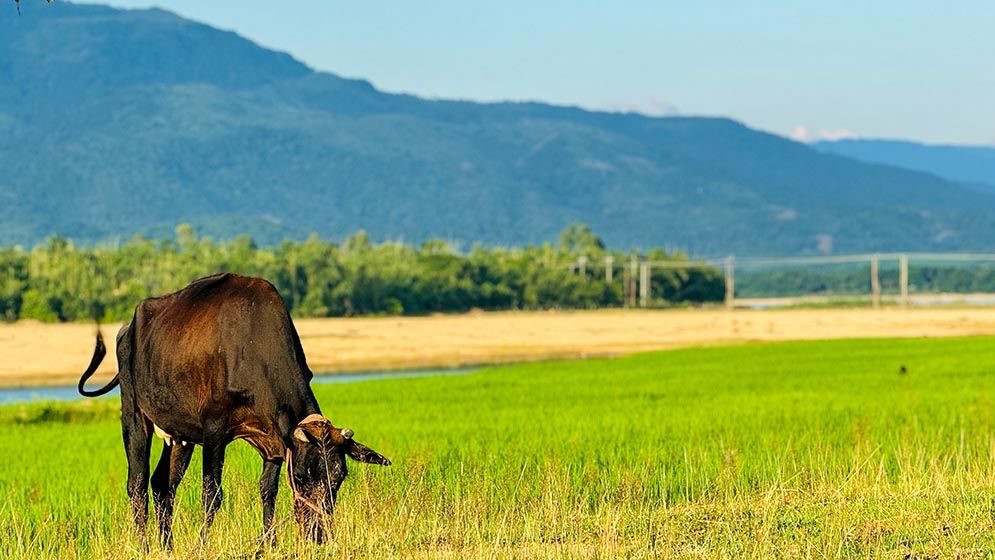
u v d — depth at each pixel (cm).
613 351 10762
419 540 1706
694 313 18450
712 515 1770
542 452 2678
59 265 16275
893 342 9125
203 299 1688
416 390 5406
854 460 2131
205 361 1639
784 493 1894
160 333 1703
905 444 2539
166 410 1702
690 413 3800
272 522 1627
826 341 9575
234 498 1900
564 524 1709
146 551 1686
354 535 1593
